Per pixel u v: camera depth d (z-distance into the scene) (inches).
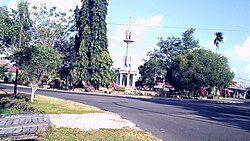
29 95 889.5
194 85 2261.3
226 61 2393.0
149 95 2007.9
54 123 440.8
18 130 297.0
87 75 1931.6
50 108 642.8
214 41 3171.8
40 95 1054.4
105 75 1955.0
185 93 2357.3
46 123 365.4
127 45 2477.9
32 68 725.3
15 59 734.5
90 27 1990.7
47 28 1113.4
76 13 2017.7
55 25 1136.2
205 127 542.6
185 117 704.4
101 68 1941.4
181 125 546.3
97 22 2001.7
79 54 1920.5
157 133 436.8
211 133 471.8
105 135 379.9
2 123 324.5
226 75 2290.8
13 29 836.6
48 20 1122.0
